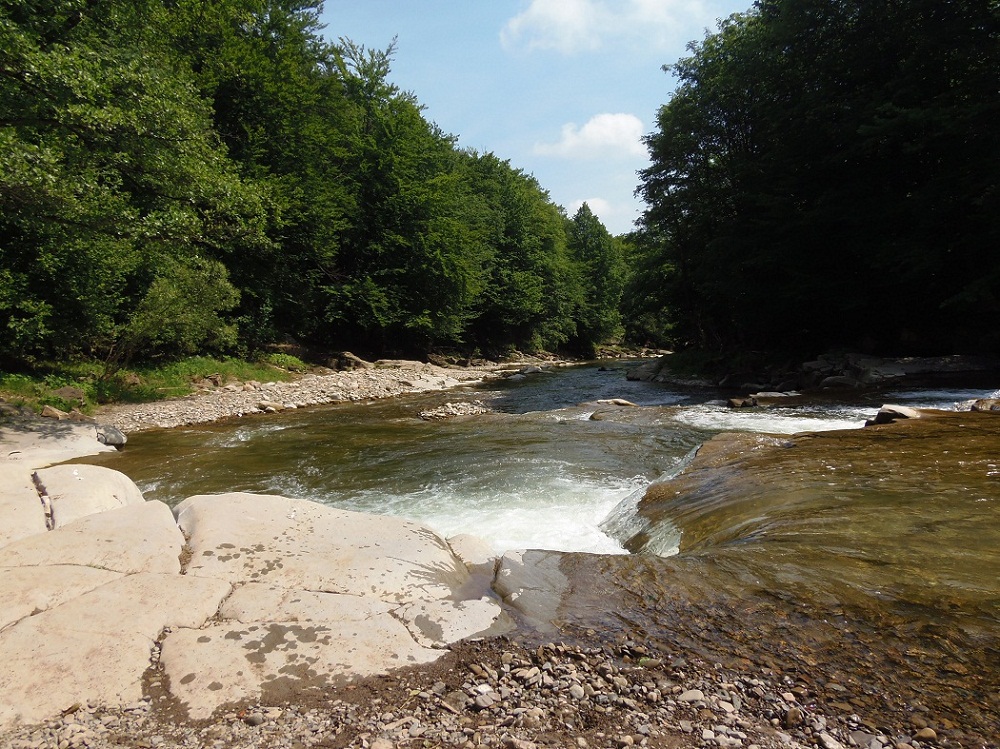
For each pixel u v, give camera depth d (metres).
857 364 16.89
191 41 24.11
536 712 2.58
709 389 20.61
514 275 46.97
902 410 9.01
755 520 5.02
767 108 22.00
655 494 6.61
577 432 11.87
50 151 10.43
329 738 2.41
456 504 7.27
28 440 10.25
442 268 34.84
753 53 22.72
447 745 2.37
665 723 2.49
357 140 32.97
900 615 3.23
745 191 22.33
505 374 31.44
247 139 25.94
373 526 4.71
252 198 14.14
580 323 60.47
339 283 32.06
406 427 13.35
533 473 8.66
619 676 2.85
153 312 16.42
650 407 15.06
